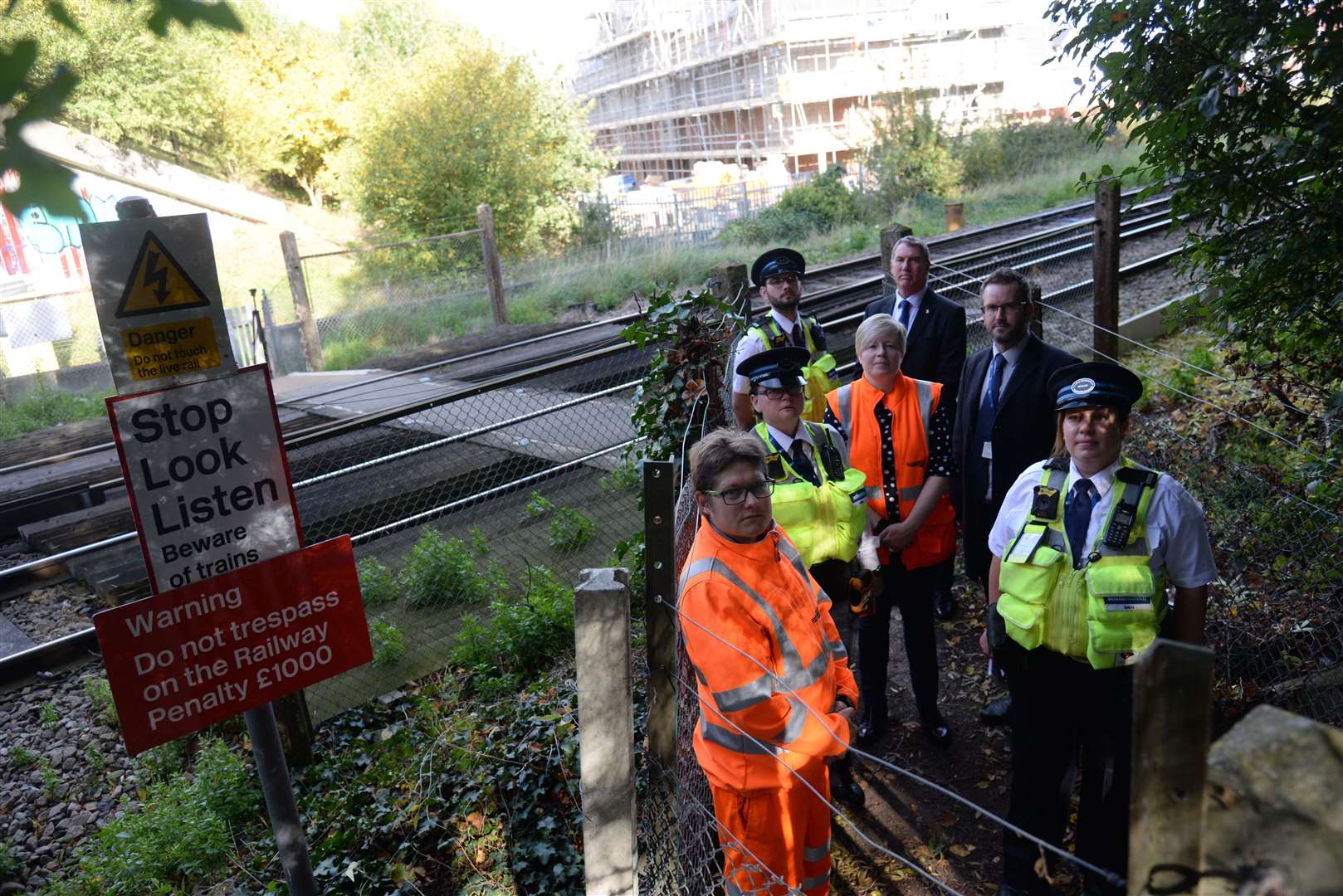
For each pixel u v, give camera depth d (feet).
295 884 10.14
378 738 16.07
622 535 21.99
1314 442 16.42
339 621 9.95
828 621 9.86
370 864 12.60
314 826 13.71
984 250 50.19
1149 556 9.48
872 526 13.23
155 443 8.73
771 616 8.70
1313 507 14.05
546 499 23.11
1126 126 13.79
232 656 9.36
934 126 85.51
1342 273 13.00
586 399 22.81
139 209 8.43
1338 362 14.52
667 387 16.20
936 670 13.98
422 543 20.38
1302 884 3.42
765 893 8.70
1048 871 10.73
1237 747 3.48
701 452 8.74
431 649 18.38
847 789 12.80
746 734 8.41
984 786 12.98
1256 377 16.84
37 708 18.71
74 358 54.70
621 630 7.17
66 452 33.47
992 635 10.44
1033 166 90.22
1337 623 13.33
